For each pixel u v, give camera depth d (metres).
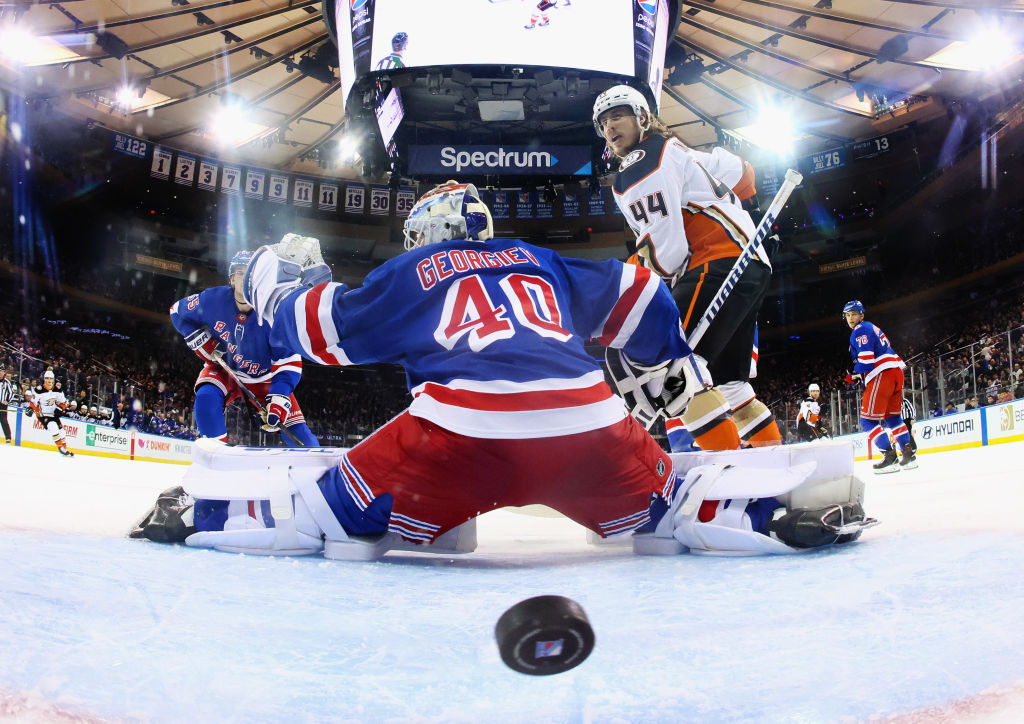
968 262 26.89
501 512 5.13
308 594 1.52
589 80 15.46
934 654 1.01
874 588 1.43
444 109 17.44
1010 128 22.89
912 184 26.61
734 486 2.07
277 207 28.81
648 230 3.34
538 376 1.92
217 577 1.67
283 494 2.10
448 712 0.87
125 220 28.02
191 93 22.78
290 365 4.93
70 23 19.03
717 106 24.45
